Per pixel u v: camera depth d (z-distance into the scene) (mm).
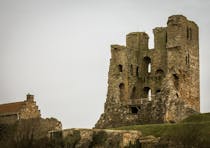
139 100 199500
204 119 180250
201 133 163750
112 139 171375
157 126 175125
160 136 169750
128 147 167875
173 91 196250
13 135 194375
